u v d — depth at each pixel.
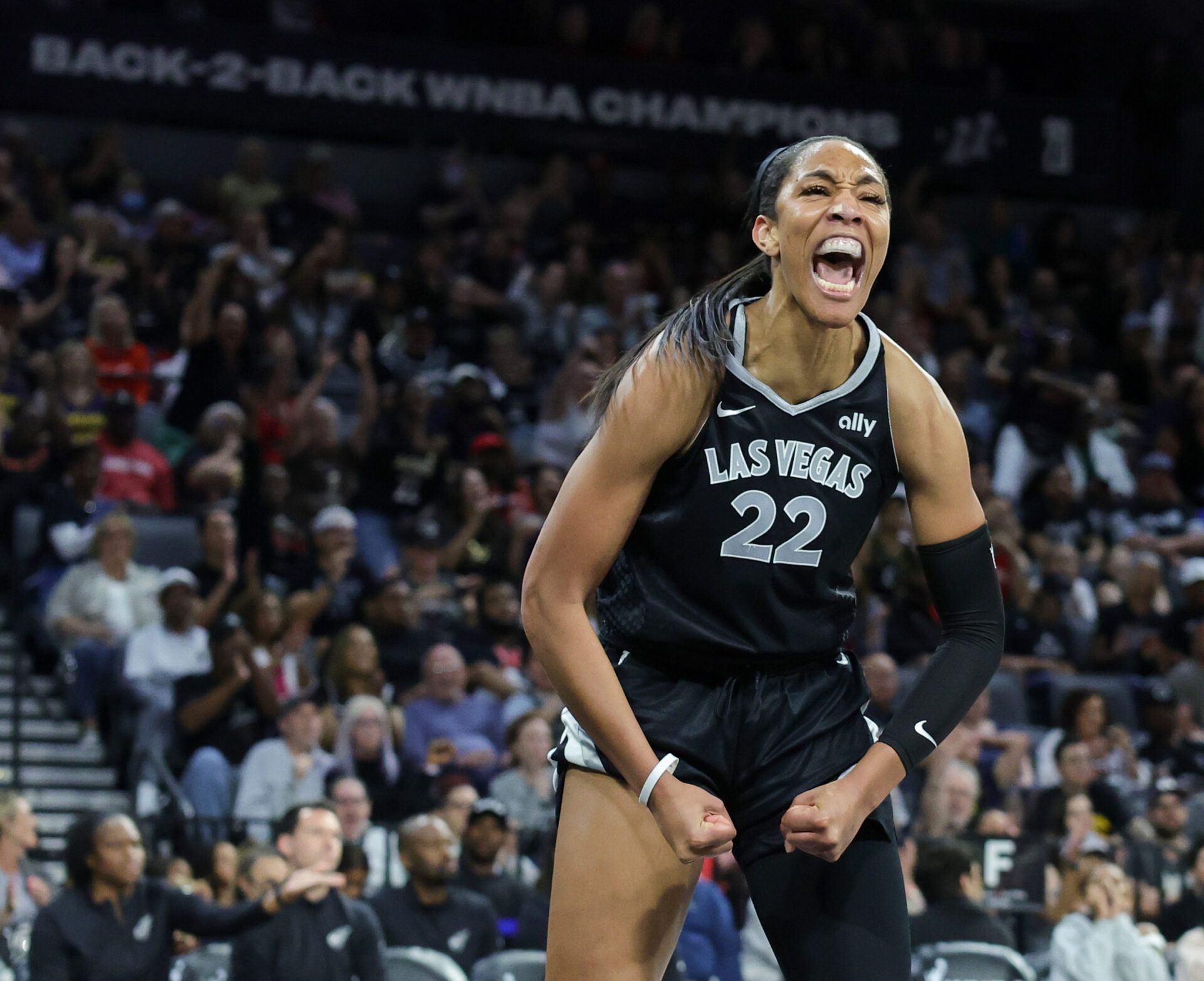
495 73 41.62
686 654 7.47
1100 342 42.66
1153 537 32.84
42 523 25.86
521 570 27.98
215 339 29.81
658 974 7.55
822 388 7.34
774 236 7.26
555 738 21.69
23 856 18.44
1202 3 49.41
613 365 7.55
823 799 6.96
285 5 41.56
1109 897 18.75
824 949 7.36
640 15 43.88
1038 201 47.38
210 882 18.75
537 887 18.92
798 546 7.31
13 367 30.05
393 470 29.42
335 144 43.06
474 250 38.94
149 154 41.38
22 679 25.14
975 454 33.22
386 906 18.16
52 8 38.25
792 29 44.97
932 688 7.41
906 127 44.44
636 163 44.47
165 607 23.30
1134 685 27.41
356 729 21.61
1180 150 47.53
